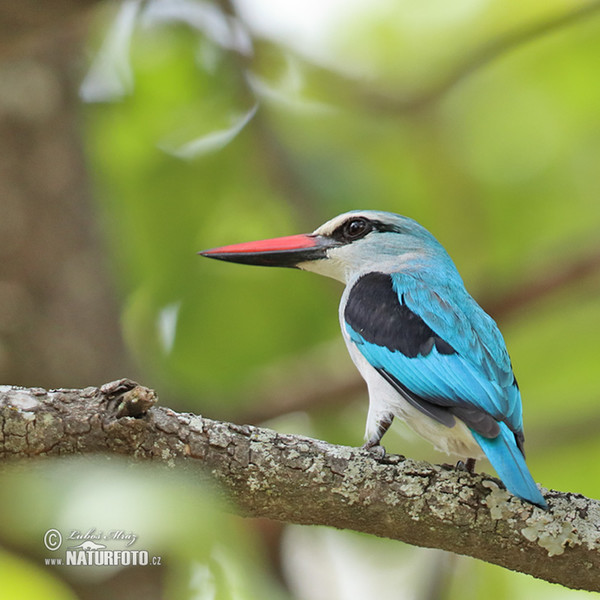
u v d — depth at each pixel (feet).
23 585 25.27
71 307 32.07
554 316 41.45
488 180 42.70
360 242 30.66
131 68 38.45
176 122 39.04
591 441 38.42
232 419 33.06
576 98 43.04
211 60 38.50
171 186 38.81
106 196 36.99
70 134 33.94
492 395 23.70
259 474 20.30
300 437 21.01
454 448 24.39
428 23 42.83
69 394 19.26
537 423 37.60
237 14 37.78
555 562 20.80
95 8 28.60
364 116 41.19
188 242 38.65
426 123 41.16
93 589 25.66
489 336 25.46
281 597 18.66
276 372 34.71
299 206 38.47
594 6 36.45
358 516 20.97
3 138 32.22
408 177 41.52
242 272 38.29
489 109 43.37
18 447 18.89
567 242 36.76
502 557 21.04
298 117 41.27
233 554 17.49
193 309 38.01
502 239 41.93
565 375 41.50
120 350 33.12
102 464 19.33
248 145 38.65
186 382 36.83
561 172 42.42
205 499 16.42
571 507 20.89
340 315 28.09
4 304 30.81
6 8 26.71
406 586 40.09
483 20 42.55
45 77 33.37
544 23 36.65
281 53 38.91
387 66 42.65
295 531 36.24
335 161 39.88
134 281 38.17
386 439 38.99
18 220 31.78
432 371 24.34
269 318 38.09
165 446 19.67
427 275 28.14
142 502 13.26
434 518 20.83
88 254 33.12
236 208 39.37
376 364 25.25
